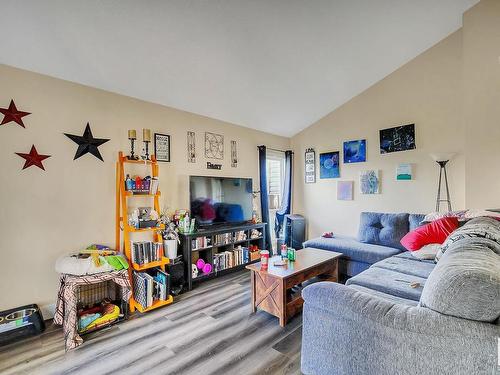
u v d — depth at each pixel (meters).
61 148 2.60
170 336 2.18
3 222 2.30
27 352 2.00
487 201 2.70
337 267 3.01
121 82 2.83
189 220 3.29
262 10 2.33
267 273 2.38
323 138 4.63
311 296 1.47
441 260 1.46
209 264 3.45
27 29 2.05
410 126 3.66
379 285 2.11
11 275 2.33
